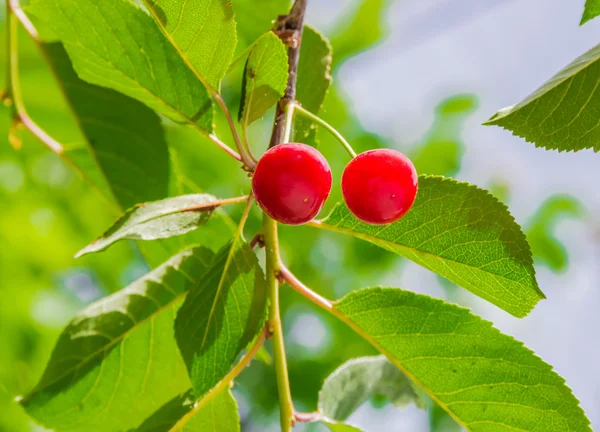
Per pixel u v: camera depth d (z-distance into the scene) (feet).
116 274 2.79
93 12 1.64
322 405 1.71
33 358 2.86
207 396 1.61
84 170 1.85
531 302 1.59
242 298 1.57
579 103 1.59
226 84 2.33
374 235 1.61
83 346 1.67
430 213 1.59
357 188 1.55
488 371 1.62
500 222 1.58
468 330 1.61
